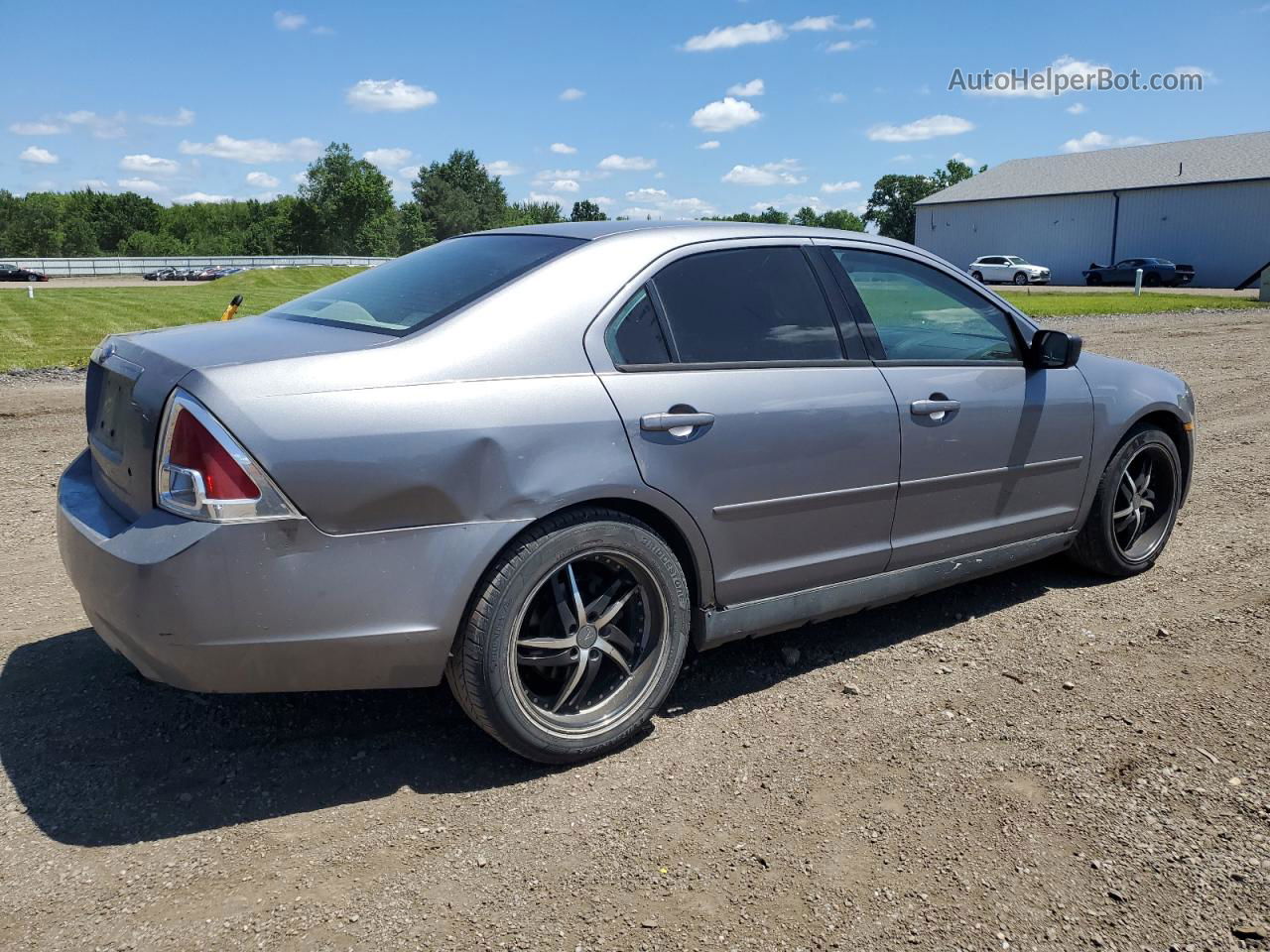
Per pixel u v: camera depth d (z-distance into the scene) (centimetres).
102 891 234
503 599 272
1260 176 4994
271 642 250
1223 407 970
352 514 253
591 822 265
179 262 7150
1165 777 285
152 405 256
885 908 230
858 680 354
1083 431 421
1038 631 399
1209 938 220
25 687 338
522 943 218
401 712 328
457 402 266
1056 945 218
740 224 350
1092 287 4831
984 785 283
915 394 360
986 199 6200
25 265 6638
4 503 575
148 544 245
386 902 231
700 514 307
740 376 317
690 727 320
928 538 374
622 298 303
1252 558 489
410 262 355
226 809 269
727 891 237
